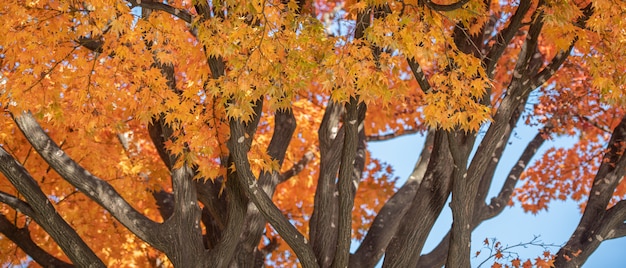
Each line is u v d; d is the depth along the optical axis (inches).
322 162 443.5
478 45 404.5
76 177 395.2
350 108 352.5
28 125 390.3
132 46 348.8
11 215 520.1
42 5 348.2
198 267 400.8
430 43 325.4
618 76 351.3
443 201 417.1
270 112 574.9
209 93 346.0
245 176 367.2
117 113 514.6
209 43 328.5
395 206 475.2
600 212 436.8
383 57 324.2
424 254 461.7
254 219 455.8
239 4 324.2
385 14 333.7
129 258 560.1
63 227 394.6
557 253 426.9
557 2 333.4
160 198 520.7
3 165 386.6
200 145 360.8
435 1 406.6
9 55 354.3
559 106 536.1
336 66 320.2
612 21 335.9
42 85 352.8
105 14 332.8
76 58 352.2
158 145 452.8
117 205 398.9
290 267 620.7
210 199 454.0
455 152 367.6
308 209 618.5
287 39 328.5
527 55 386.3
